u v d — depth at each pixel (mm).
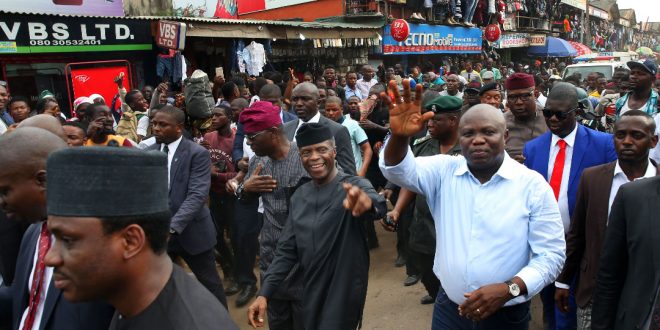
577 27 34062
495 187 2379
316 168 2783
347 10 15016
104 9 9156
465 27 18984
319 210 2799
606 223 2885
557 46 25859
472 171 2453
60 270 1255
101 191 1222
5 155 1834
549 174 3557
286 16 15906
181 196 3770
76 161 1220
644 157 2830
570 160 3494
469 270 2359
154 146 3943
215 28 8852
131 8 10086
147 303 1317
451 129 3752
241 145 5090
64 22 7496
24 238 2027
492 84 4914
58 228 1230
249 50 9875
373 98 6621
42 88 7844
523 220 2332
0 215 2348
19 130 1912
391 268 5496
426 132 4895
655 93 5363
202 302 1342
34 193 1874
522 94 4254
